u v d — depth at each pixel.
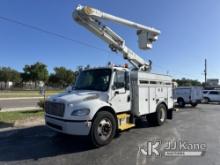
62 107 6.34
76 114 6.15
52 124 6.73
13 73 77.62
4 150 6.28
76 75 8.42
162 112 10.30
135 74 8.39
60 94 7.33
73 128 6.12
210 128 9.51
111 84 7.23
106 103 6.89
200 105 25.08
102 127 6.59
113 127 6.91
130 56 9.88
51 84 84.75
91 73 7.79
